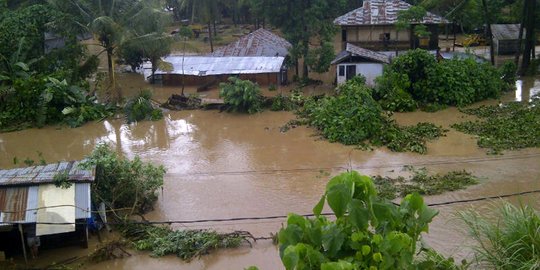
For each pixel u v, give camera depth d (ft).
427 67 95.25
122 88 117.19
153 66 116.57
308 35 114.01
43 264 46.37
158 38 106.32
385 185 59.82
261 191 60.90
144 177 56.90
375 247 18.94
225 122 91.04
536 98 95.76
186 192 61.67
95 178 53.06
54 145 82.69
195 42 169.17
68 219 45.24
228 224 53.06
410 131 79.30
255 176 65.67
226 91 94.27
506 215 32.42
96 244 49.65
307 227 19.75
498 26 140.46
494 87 98.22
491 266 30.71
